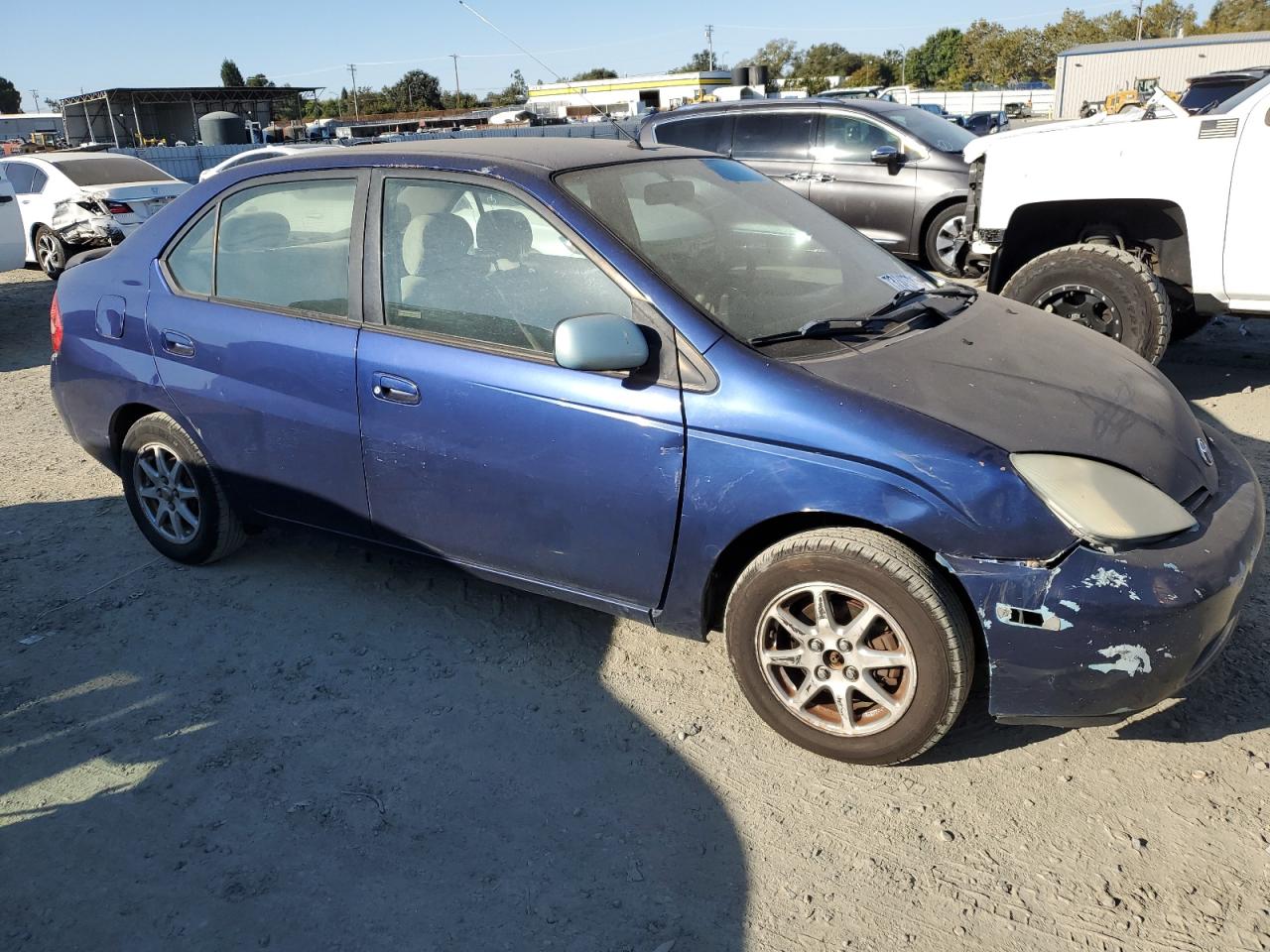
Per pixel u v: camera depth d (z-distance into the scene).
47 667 3.55
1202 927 2.28
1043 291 5.78
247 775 2.94
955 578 2.60
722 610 3.16
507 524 3.22
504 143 3.66
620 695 3.27
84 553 4.48
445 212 3.29
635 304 2.95
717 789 2.81
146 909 2.46
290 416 3.57
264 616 3.84
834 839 2.61
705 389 2.82
